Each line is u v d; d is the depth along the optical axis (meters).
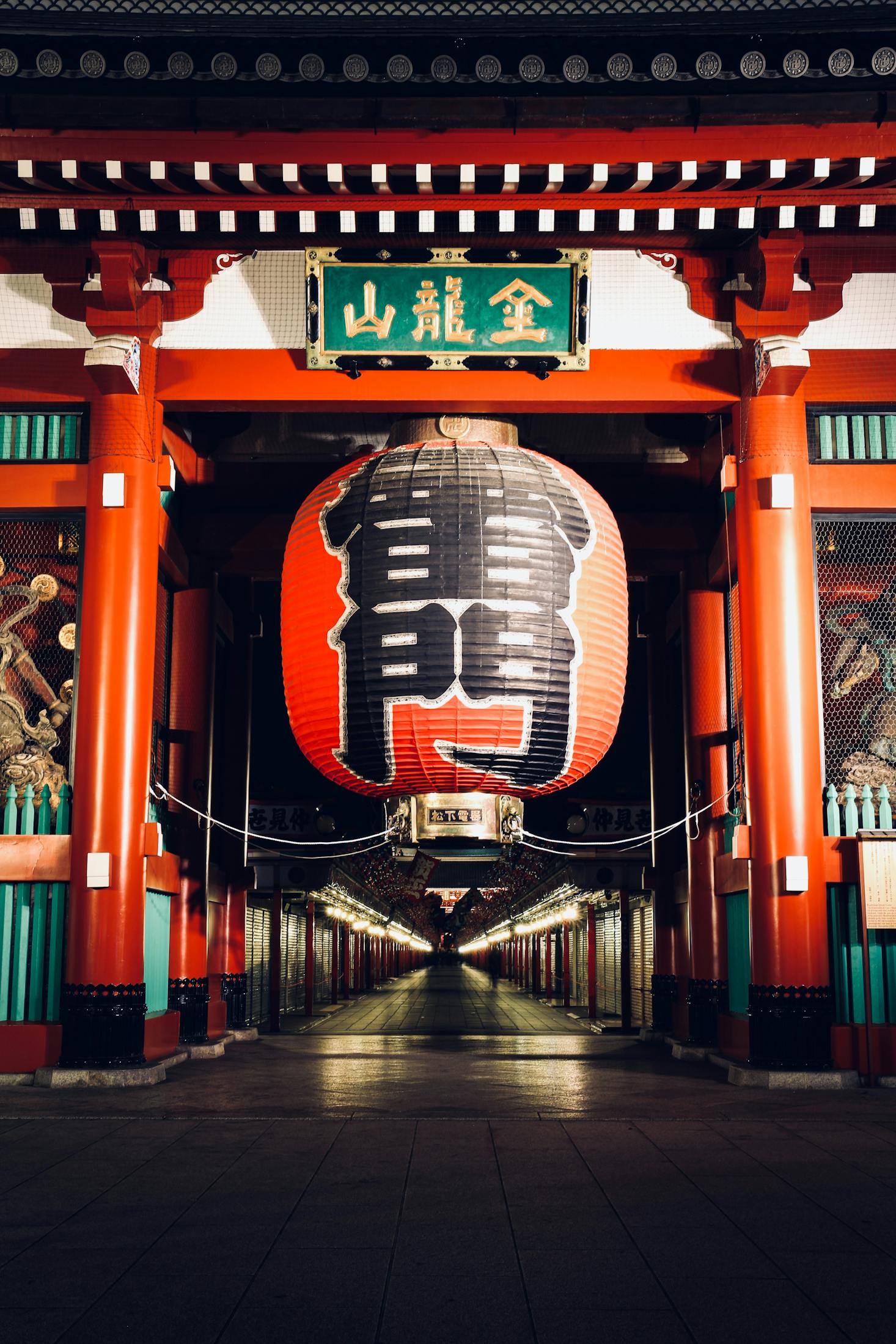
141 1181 6.97
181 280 12.91
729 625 16.41
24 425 13.07
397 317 12.48
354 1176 7.08
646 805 22.23
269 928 25.59
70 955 11.95
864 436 12.97
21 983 12.30
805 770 12.11
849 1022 12.04
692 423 17.34
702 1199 6.48
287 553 10.14
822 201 11.70
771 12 10.52
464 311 12.49
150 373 12.84
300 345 12.79
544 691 9.26
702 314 12.88
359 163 11.10
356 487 9.70
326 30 10.55
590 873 21.95
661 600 19.34
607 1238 5.71
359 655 9.26
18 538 14.34
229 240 12.66
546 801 23.22
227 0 10.58
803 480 12.62
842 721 13.84
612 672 9.79
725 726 16.45
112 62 10.67
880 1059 11.62
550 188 11.41
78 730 12.38
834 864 12.12
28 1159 7.64
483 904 53.22
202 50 10.64
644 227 12.34
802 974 11.75
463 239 12.46
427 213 11.71
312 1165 7.41
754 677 12.37
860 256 12.88
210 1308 4.73
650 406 12.90
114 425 12.69
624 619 10.05
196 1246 5.57
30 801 12.53
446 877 41.91
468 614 9.15
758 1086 11.41
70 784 12.65
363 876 30.19
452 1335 4.46
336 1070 13.26
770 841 12.02
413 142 11.01
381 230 11.90
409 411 12.97
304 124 10.87
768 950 11.89
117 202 11.81
